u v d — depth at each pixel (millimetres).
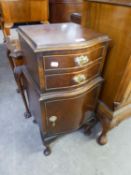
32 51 634
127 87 847
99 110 1046
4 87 1632
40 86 704
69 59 650
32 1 1706
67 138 1153
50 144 1056
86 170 973
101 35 755
